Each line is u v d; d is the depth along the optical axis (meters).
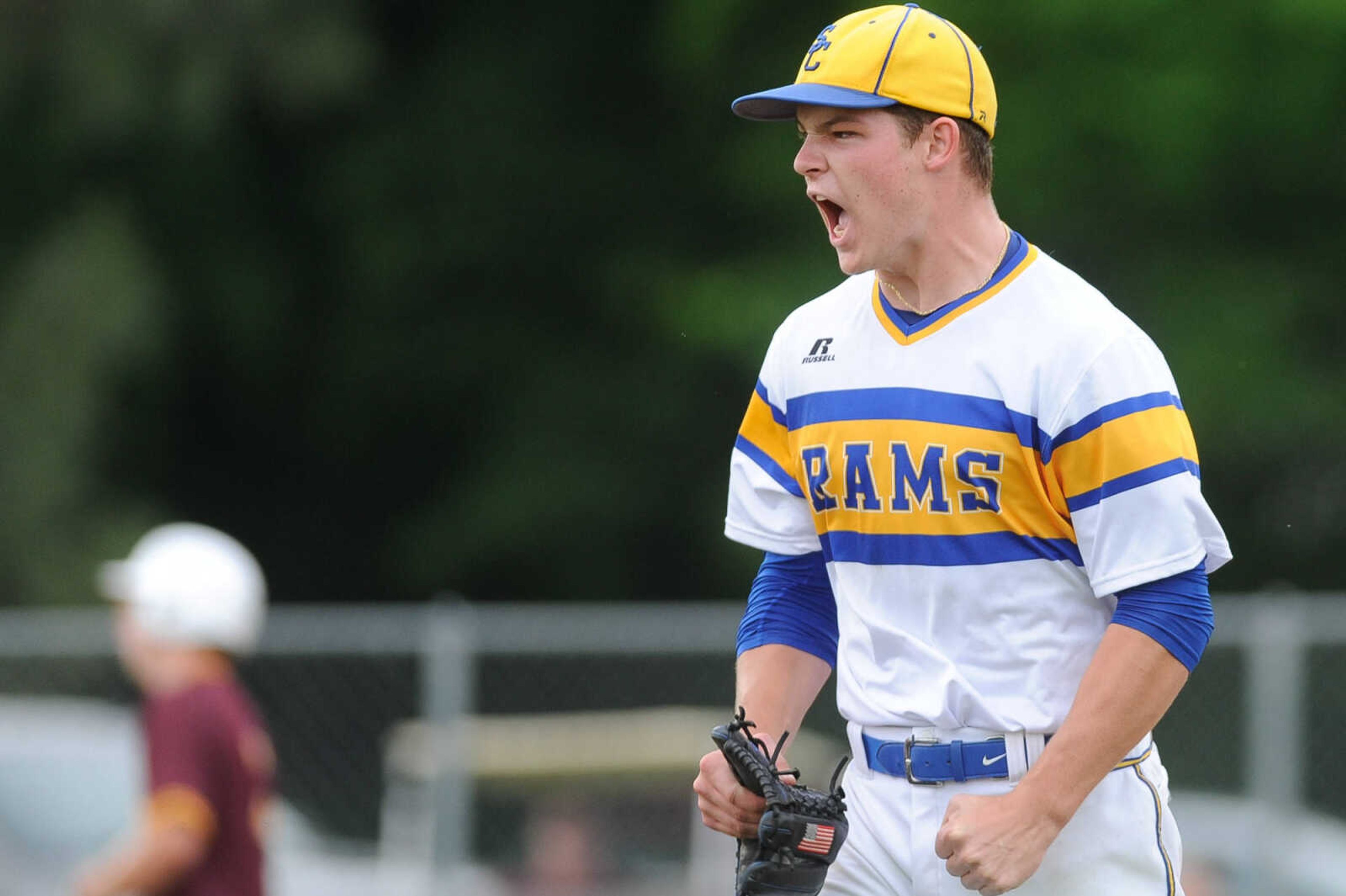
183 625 18.09
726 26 47.38
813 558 11.52
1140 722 9.75
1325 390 42.31
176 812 17.64
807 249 46.50
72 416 47.19
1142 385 9.86
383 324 54.69
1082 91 42.00
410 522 56.78
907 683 10.48
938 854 9.91
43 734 26.19
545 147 52.69
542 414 51.97
